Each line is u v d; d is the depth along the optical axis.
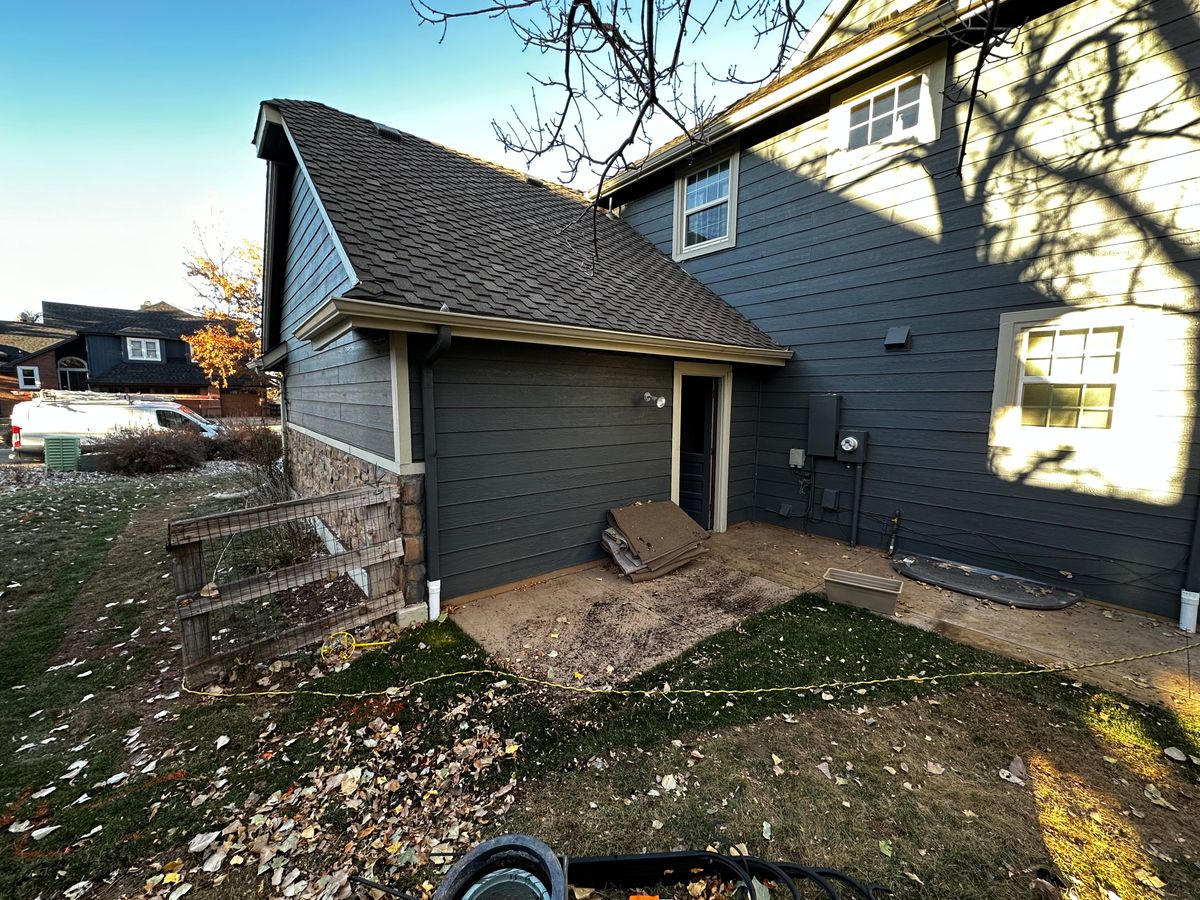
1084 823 2.06
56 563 5.35
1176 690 2.98
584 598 4.40
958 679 3.12
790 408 6.47
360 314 3.18
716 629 3.82
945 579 4.66
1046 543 4.48
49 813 2.12
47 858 1.91
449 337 3.59
